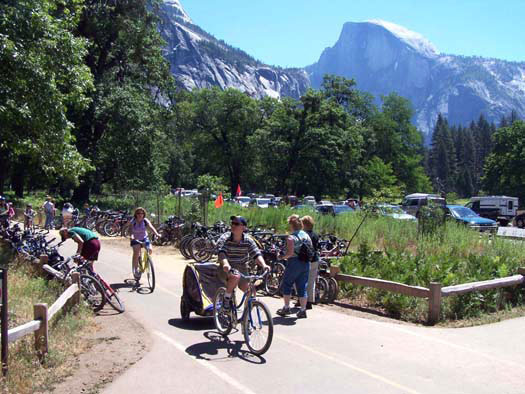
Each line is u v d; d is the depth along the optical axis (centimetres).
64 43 1443
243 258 704
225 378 557
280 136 5919
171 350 657
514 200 3797
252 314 660
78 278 823
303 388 532
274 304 977
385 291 952
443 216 1703
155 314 857
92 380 546
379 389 532
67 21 1611
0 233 1419
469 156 14700
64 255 1502
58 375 556
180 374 567
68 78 1498
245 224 696
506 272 1055
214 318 737
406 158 8056
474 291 898
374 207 1695
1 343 529
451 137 15162
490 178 7350
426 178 8594
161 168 4450
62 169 1509
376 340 720
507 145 7162
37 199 4138
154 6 3753
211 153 6750
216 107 6581
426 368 601
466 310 883
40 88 1341
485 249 1391
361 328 787
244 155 6612
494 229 2234
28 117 1333
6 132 1381
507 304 966
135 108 3441
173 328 769
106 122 3497
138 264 1129
